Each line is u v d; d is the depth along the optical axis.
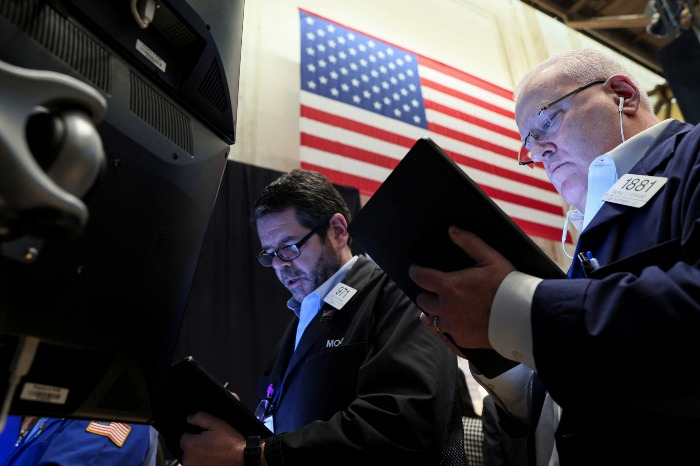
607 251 1.02
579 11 6.26
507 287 0.81
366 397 1.17
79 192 0.43
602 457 0.85
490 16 6.85
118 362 0.64
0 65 0.40
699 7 4.41
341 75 4.76
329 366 1.35
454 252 0.89
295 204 1.71
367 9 5.89
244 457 1.10
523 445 1.33
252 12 5.02
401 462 1.08
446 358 1.28
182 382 1.15
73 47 0.58
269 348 3.40
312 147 4.23
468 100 5.38
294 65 4.94
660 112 5.20
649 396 0.69
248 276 3.58
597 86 1.39
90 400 0.62
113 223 0.61
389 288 1.46
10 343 0.51
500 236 0.86
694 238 0.77
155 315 0.71
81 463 1.48
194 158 0.79
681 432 0.78
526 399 1.33
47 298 0.53
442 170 0.83
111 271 0.62
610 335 0.68
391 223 0.93
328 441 1.09
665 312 0.67
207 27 0.81
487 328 0.83
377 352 1.31
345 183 4.19
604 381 0.70
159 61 0.74
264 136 4.45
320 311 1.54
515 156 5.24
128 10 0.68
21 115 0.40
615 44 6.52
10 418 1.85
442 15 6.43
